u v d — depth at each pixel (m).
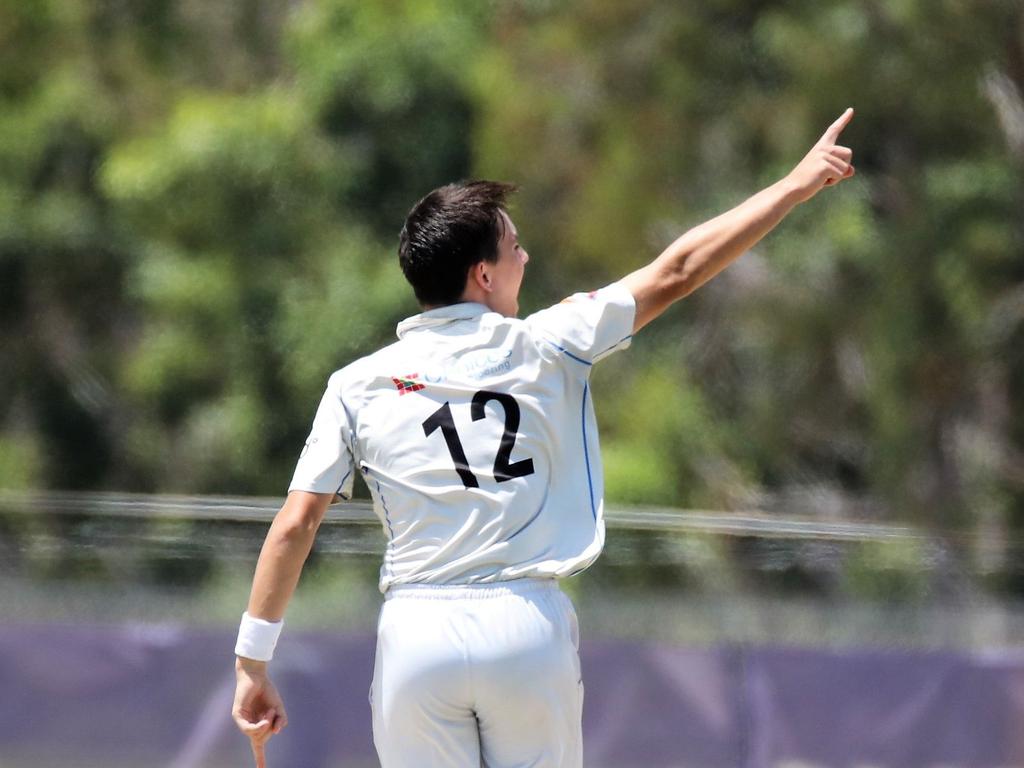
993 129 47.19
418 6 60.12
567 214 52.28
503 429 10.95
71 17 67.19
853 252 47.62
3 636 17.95
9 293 65.44
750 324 49.44
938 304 47.16
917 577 20.39
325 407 11.34
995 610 20.20
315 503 11.09
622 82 52.50
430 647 10.71
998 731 19.05
